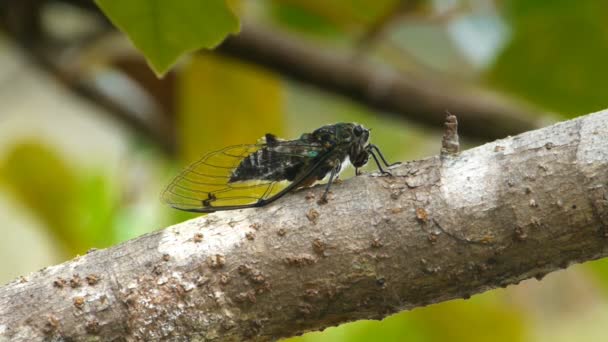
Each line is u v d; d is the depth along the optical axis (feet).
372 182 1.60
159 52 1.63
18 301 1.58
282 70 1.90
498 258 1.58
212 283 1.59
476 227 1.58
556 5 1.86
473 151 1.59
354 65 1.90
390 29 1.89
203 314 1.58
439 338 1.93
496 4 1.88
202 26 1.63
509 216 1.57
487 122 1.91
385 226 1.58
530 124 1.91
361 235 1.59
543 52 1.88
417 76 1.92
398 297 1.59
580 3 1.86
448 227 1.58
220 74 1.93
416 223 1.58
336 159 1.69
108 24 1.91
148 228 1.97
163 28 1.63
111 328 1.58
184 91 1.93
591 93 1.89
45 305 1.58
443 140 1.60
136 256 1.59
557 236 1.57
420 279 1.59
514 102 1.92
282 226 1.59
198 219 1.60
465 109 1.91
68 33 1.95
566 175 1.57
